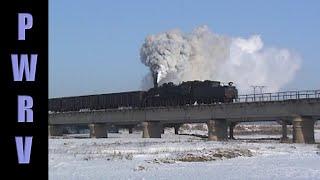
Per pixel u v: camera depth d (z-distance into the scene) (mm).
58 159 41688
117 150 53125
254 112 84062
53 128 124062
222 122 90750
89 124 114562
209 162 42406
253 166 37812
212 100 95562
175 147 58781
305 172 32250
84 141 79875
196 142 73562
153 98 104375
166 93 102250
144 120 102625
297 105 78625
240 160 45094
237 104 86188
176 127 122750
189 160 43281
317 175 30141
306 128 78812
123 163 38469
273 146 66250
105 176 28875
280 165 39031
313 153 55156
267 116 82188
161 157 44312
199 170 33625
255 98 84812
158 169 34312
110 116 109438
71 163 38156
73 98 124562
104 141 79500
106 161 40062
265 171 33094
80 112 115938
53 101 130250
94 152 50125
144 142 72938
